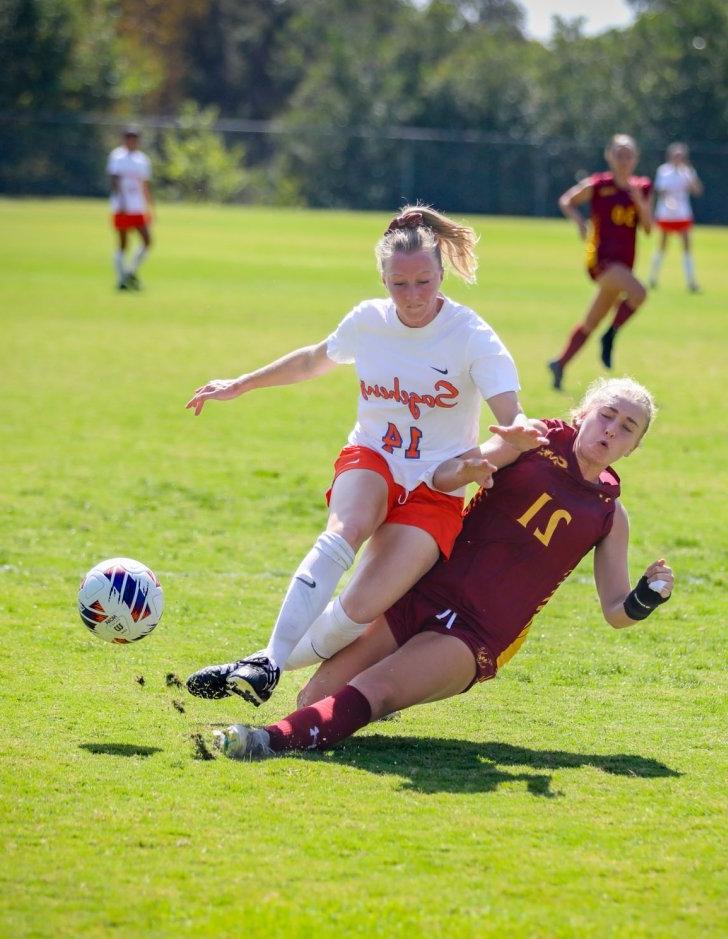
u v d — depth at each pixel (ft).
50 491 56.24
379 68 359.46
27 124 309.63
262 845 23.73
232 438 69.87
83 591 32.04
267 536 50.24
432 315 31.63
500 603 30.96
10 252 184.65
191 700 32.86
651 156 332.60
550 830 24.94
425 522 30.76
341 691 29.89
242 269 171.53
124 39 388.78
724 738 31.24
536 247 237.04
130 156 140.77
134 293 140.77
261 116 456.45
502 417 31.12
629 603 30.81
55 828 24.20
